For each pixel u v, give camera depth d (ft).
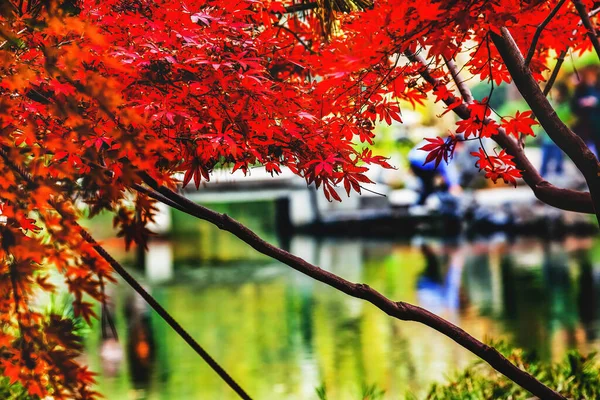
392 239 72.95
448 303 43.14
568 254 58.65
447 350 33.76
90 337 37.47
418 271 53.78
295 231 79.87
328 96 13.80
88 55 10.64
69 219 11.44
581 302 42.11
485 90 79.36
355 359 32.94
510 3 11.90
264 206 107.24
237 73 12.19
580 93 68.28
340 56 11.43
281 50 14.69
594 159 12.89
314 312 42.96
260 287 51.80
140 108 11.71
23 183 10.85
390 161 80.69
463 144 79.92
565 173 79.00
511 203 73.46
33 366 12.12
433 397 22.27
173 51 12.46
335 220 77.46
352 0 16.28
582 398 20.52
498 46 12.82
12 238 10.94
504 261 56.75
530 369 21.83
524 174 14.87
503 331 36.60
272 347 35.63
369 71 13.37
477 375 22.50
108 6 12.48
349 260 60.18
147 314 43.14
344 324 39.70
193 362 32.99
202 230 90.79
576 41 15.06
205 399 27.73
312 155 13.19
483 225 73.00
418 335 36.60
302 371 31.40
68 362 12.28
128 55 11.60
